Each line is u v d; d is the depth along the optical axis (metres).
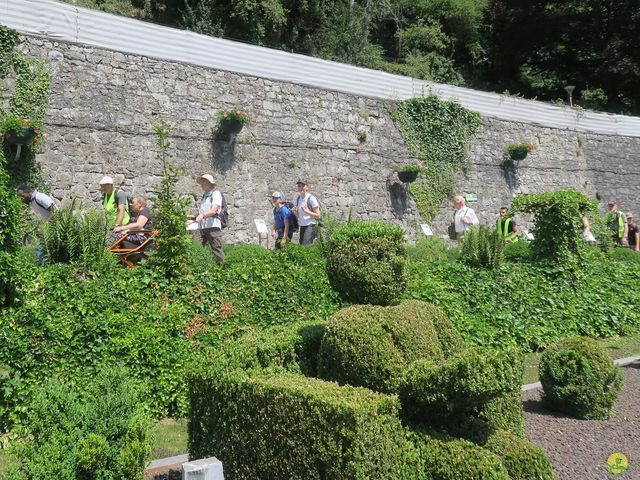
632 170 25.02
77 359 5.88
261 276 8.16
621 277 12.25
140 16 24.84
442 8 31.27
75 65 12.90
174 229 7.47
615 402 6.47
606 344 9.89
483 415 4.62
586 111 24.11
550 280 11.11
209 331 6.94
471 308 9.54
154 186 13.63
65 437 3.54
